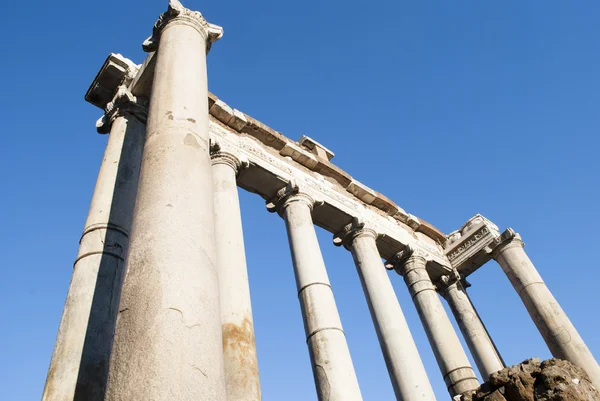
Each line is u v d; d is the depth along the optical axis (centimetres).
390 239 2055
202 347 570
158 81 981
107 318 905
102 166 1191
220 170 1530
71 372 812
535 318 1930
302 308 1493
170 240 670
